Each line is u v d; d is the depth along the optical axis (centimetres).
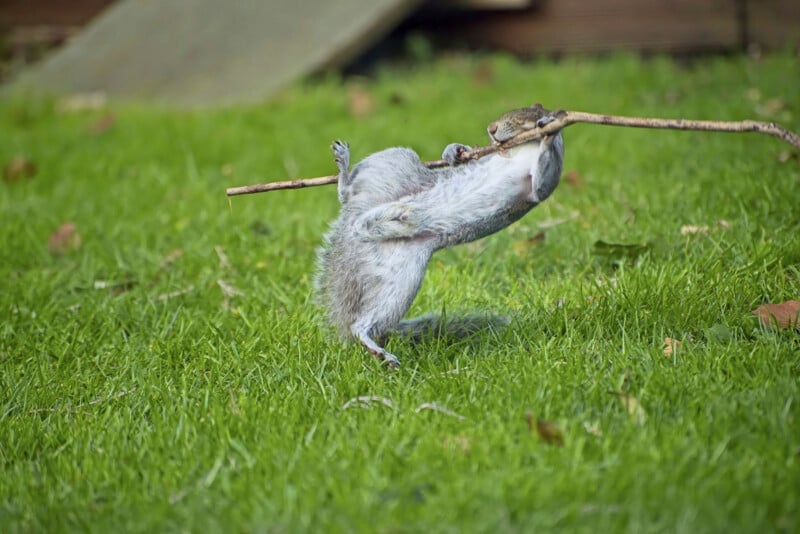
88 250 1137
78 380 779
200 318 906
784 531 504
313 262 1035
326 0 2077
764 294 831
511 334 791
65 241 1161
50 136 1753
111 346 848
